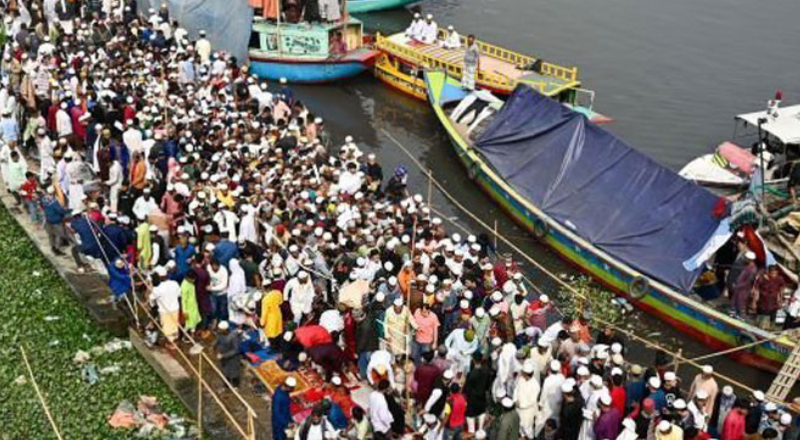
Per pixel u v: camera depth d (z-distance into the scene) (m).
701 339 25.80
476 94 37.12
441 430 18.09
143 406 20.53
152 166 27.06
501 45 48.34
